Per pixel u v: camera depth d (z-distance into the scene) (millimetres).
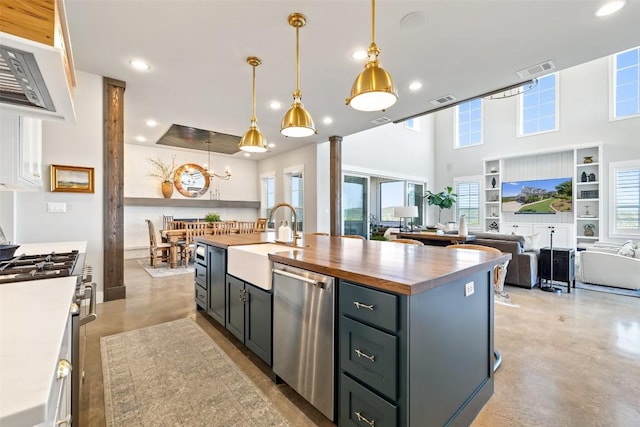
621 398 1782
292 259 1715
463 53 2914
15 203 2951
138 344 2434
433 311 1300
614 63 6832
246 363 2156
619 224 6648
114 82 3422
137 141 6566
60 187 3166
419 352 1214
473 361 1637
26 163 1653
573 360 2234
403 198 9180
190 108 4434
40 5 829
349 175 7555
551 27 2498
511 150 8508
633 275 4160
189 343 2463
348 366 1376
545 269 4398
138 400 1724
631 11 2279
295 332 1703
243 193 8664
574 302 3680
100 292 3445
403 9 2268
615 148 6754
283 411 1646
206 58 2984
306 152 6949
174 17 2354
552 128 7766
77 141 3260
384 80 1747
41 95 1155
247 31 2545
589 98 7160
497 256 1879
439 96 3973
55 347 591
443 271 1365
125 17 2348
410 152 9367
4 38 775
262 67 3166
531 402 1752
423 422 1241
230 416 1600
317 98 4062
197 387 1858
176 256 5754
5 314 782
